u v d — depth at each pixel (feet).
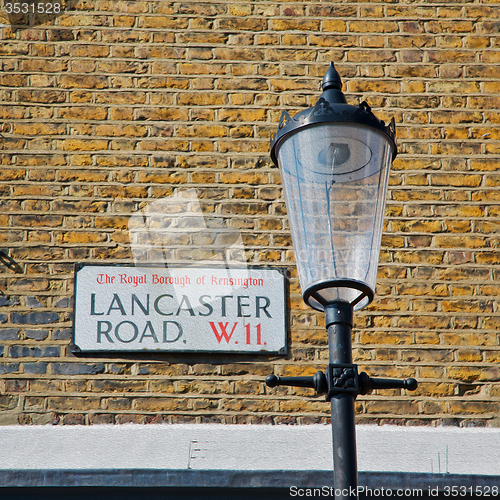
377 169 33.42
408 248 58.03
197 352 53.88
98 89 61.05
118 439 50.19
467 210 59.31
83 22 62.75
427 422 52.90
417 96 62.34
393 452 50.78
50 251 56.44
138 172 58.95
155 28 62.95
